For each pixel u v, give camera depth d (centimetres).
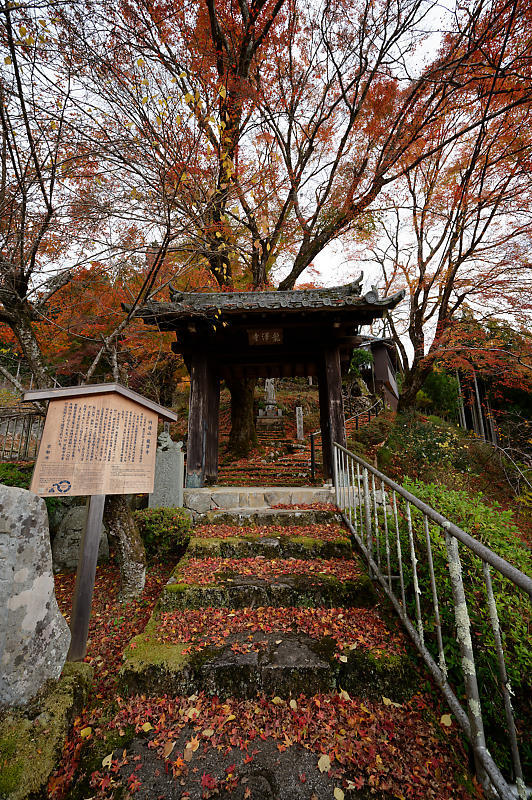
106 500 414
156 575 450
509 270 914
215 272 777
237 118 787
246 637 293
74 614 299
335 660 260
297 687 249
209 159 428
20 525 222
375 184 929
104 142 357
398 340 1353
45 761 191
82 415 335
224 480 754
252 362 697
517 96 785
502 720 245
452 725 221
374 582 357
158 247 396
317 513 490
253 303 569
